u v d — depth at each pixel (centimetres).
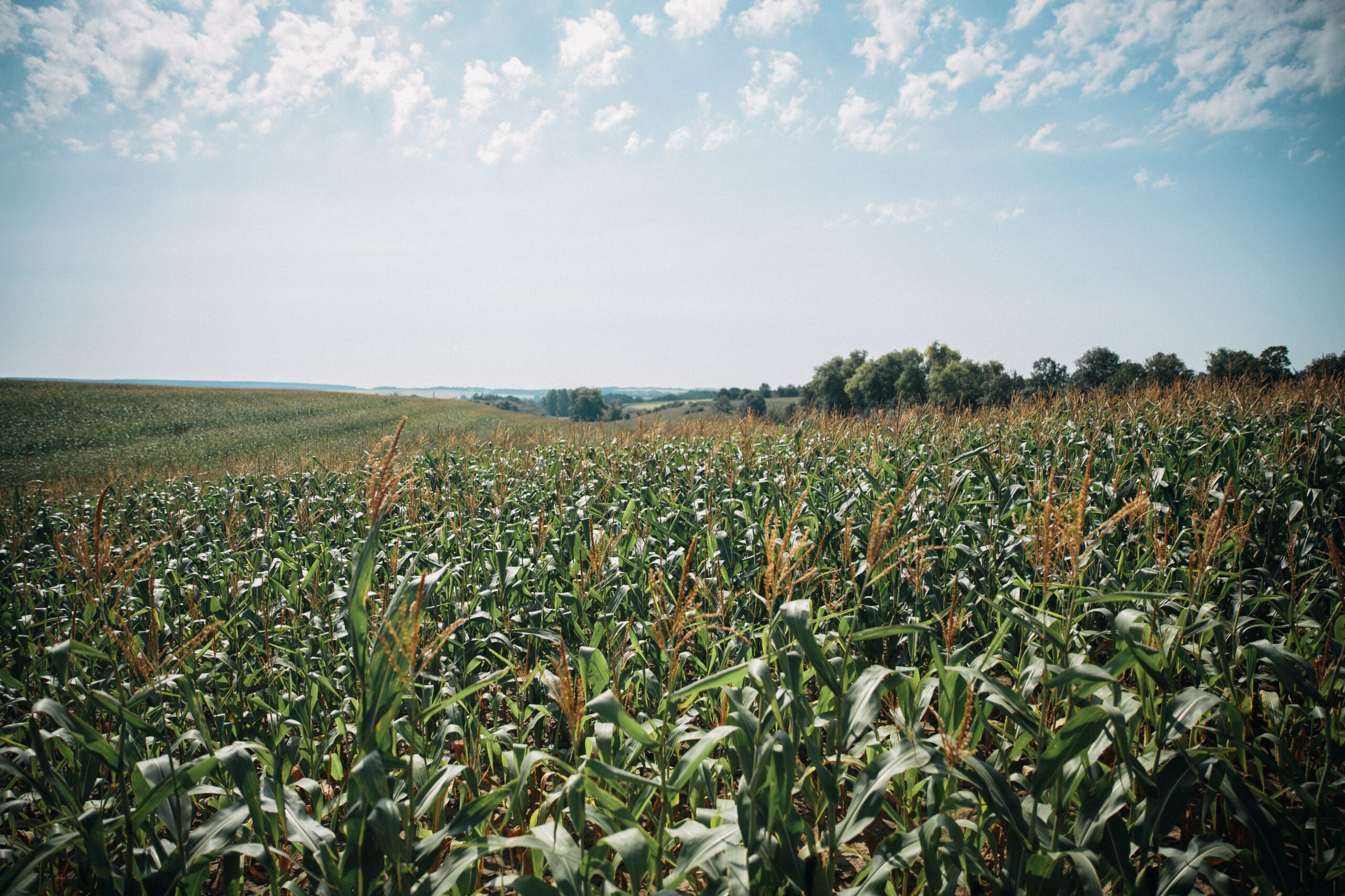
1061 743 235
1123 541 545
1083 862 227
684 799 373
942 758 256
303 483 1462
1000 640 328
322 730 470
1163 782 256
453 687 439
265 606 561
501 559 612
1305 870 260
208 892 358
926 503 641
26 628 638
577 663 397
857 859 337
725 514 704
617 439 1548
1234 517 483
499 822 358
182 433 5647
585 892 237
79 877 286
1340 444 661
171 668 440
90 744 249
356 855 230
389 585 373
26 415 5869
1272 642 446
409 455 1501
